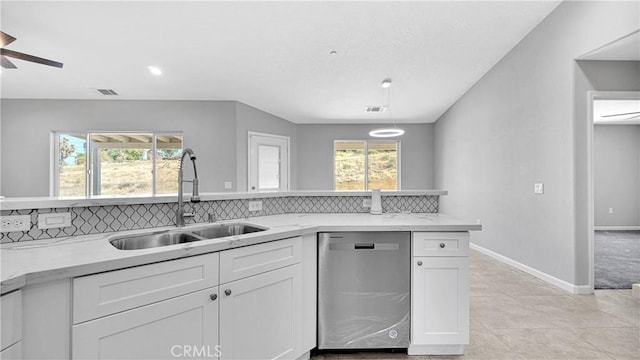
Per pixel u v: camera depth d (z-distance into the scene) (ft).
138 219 5.18
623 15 7.70
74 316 3.06
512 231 12.02
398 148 21.38
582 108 9.11
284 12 8.94
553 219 9.90
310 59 11.85
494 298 8.70
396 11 9.20
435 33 10.51
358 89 15.01
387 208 7.84
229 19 9.10
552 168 9.93
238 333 4.41
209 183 15.28
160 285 3.64
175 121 15.19
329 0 8.54
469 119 15.52
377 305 5.70
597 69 9.11
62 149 15.06
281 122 19.25
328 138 21.07
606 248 15.30
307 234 5.50
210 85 13.70
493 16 9.85
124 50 10.43
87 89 13.79
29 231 4.18
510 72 12.03
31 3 7.86
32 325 2.88
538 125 10.56
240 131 15.69
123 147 15.29
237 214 6.56
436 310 5.66
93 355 3.17
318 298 5.67
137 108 15.10
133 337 3.44
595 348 6.07
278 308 4.96
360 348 5.74
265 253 4.77
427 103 17.43
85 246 3.86
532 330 6.81
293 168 20.47
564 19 9.36
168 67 11.85
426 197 7.87
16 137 14.73
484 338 6.46
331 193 7.68
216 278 4.16
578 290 9.03
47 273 2.87
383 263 5.69
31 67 11.50
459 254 5.65
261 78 13.29
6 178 14.70
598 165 21.03
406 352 5.91
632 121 19.63
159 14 8.65
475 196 14.98
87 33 9.29
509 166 12.20
